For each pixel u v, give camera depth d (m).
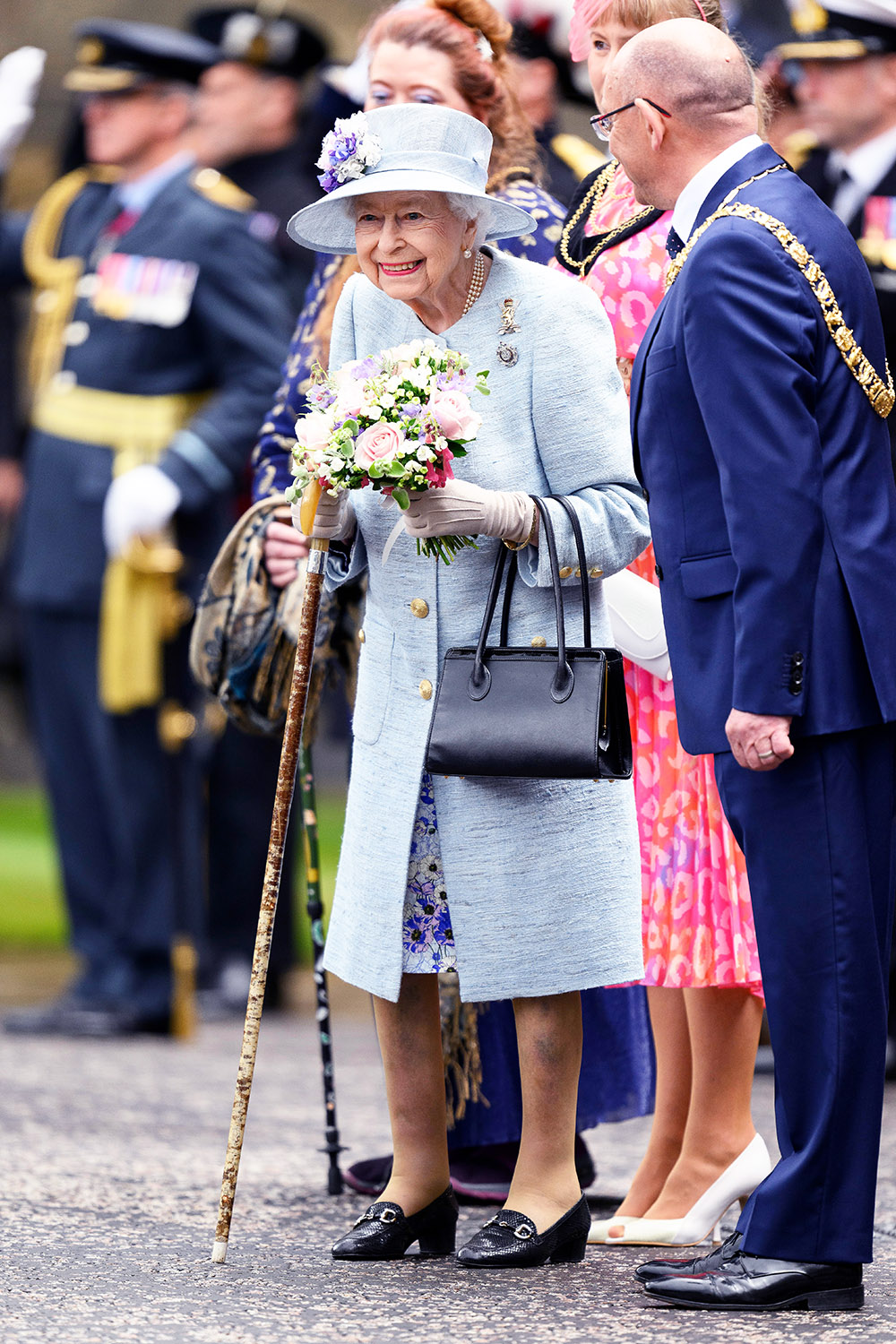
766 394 12.07
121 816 26.20
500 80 16.09
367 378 13.12
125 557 25.50
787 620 11.97
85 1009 26.23
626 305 15.16
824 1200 12.29
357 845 13.85
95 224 26.95
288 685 16.62
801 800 12.26
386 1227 13.84
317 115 25.23
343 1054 24.64
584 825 13.38
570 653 12.99
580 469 13.45
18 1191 16.19
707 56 12.81
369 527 13.70
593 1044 16.25
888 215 21.64
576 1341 11.67
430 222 13.20
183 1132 19.17
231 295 26.08
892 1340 11.63
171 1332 11.91
